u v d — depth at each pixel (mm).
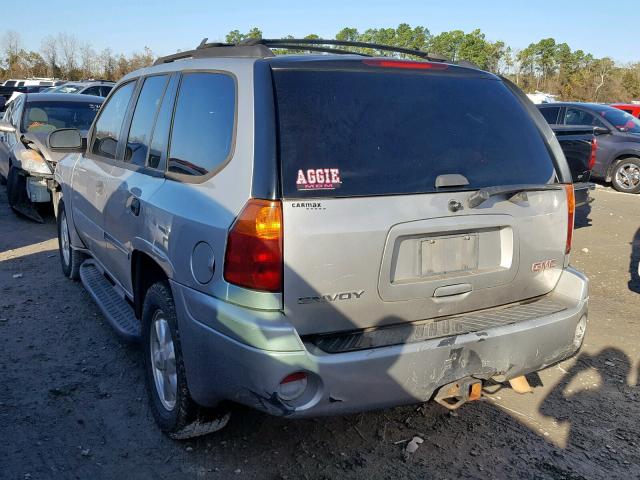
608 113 14070
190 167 3299
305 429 3627
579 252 8234
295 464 3299
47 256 7137
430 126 3148
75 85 20328
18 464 3232
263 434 3564
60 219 6250
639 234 9328
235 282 2754
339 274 2789
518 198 3221
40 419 3668
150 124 3951
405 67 3301
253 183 2758
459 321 3129
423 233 2957
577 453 3477
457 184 3053
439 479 3205
